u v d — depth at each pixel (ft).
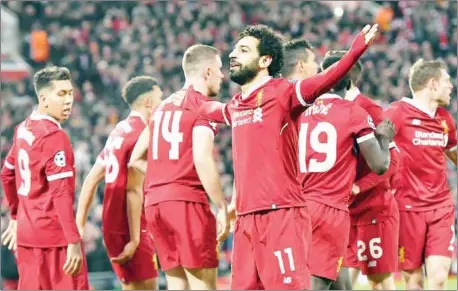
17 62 136.87
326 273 41.11
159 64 142.31
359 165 43.83
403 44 147.13
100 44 150.92
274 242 36.94
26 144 42.42
